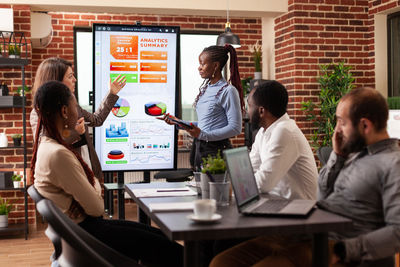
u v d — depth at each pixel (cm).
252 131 716
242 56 785
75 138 293
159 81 399
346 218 190
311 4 657
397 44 657
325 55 662
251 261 225
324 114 652
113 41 389
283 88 273
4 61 554
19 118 588
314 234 186
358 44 673
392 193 192
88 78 748
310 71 657
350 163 213
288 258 207
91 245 216
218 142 368
